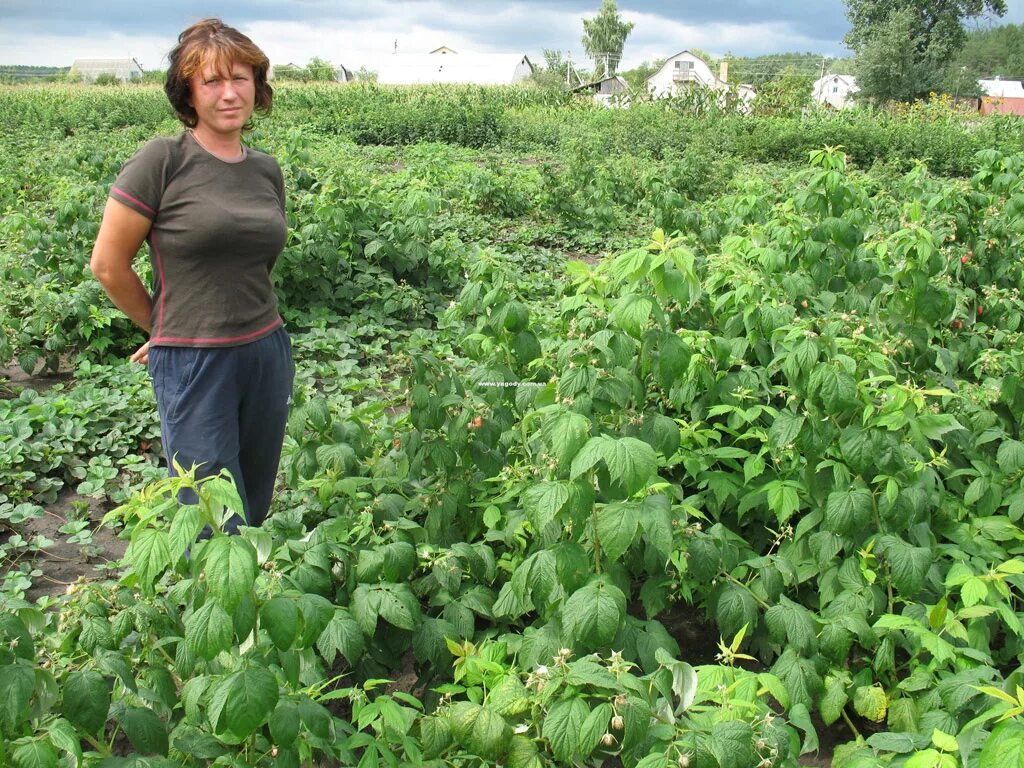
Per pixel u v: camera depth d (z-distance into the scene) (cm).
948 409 391
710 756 196
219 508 204
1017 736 175
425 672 300
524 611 293
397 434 378
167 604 250
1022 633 291
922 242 446
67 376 624
